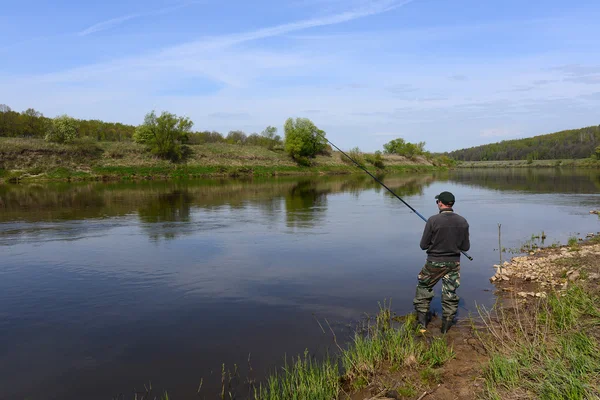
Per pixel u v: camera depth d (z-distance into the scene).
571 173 54.81
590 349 3.77
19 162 36.31
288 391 3.65
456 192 25.73
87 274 7.40
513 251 9.20
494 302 5.95
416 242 10.20
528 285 6.66
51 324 5.21
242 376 3.96
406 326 4.98
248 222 13.30
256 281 6.99
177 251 9.22
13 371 4.05
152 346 4.59
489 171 68.75
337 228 12.24
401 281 6.99
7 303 5.97
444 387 3.70
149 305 5.87
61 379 3.90
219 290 6.53
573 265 7.39
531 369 3.65
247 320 5.32
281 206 17.80
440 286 6.91
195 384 3.82
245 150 55.41
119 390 3.72
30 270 7.69
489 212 16.03
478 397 3.43
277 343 4.66
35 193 23.66
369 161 65.88
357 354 4.23
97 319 5.36
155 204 18.28
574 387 3.10
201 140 60.03
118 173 39.00
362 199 20.92
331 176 49.09
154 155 45.38
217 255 8.84
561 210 16.58
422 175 53.44
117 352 4.45
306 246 9.75
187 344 4.64
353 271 7.59
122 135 58.50
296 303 5.95
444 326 4.92
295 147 54.19
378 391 3.71
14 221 13.40
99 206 17.47
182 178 40.97
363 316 5.46
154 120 45.06
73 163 38.66
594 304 5.01
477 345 4.54
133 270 7.67
